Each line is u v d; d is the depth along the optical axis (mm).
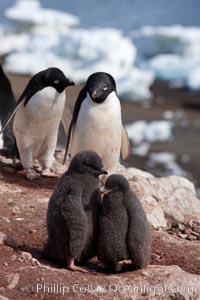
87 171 13789
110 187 13750
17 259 14352
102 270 14328
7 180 20688
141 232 13789
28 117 20609
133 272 14086
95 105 19844
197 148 43000
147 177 21984
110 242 13773
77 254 13812
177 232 18312
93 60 61844
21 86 51594
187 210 20547
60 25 72250
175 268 14344
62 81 20375
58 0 80688
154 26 73688
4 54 63156
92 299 13008
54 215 13711
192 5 78562
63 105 20781
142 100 53438
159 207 19219
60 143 25969
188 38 67312
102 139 20141
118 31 72188
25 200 18750
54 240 13938
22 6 75938
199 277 14039
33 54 62438
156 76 60281
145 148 42531
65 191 13727
